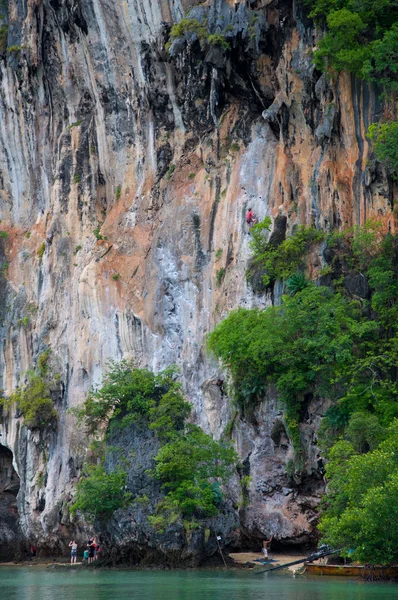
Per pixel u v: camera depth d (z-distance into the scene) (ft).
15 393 343.46
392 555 185.57
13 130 371.15
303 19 273.75
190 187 307.37
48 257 349.82
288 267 263.29
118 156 332.19
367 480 191.83
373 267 246.27
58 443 322.55
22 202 374.22
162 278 303.89
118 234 324.60
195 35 295.89
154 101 317.42
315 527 245.45
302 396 246.06
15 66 361.30
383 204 255.29
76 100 348.79
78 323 327.47
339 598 164.55
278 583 198.49
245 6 286.25
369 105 260.21
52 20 348.18
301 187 272.72
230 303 280.92
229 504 258.78
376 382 237.45
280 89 282.97
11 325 357.61
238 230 287.28
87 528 302.66
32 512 326.44
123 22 319.47
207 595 177.06
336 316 244.01
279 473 251.60
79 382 322.14
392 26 254.88
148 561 252.21
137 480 257.75
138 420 270.05
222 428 272.51
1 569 295.07
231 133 300.40
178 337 296.71
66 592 193.88
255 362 253.85
